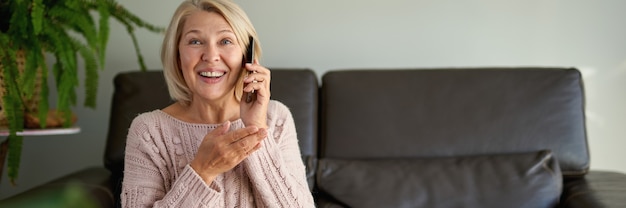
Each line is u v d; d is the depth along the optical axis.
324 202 1.55
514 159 1.58
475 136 1.65
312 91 1.74
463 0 2.04
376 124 1.68
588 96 2.03
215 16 1.17
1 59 1.56
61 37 1.69
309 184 1.59
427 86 1.71
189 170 1.09
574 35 2.02
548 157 1.56
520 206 1.48
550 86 1.69
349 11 2.06
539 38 2.03
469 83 1.71
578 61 2.02
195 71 1.16
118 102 1.73
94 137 2.12
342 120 1.70
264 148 1.14
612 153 2.03
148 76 1.75
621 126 2.02
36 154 2.13
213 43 1.15
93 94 1.79
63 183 1.46
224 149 1.06
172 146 1.20
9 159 1.57
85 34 1.73
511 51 2.04
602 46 2.01
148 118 1.23
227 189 1.16
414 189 1.53
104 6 1.72
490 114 1.67
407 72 1.75
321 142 1.72
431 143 1.65
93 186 1.47
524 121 1.66
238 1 2.07
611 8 2.00
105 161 1.67
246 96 1.15
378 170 1.58
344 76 1.75
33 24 1.55
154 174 1.18
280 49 2.07
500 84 1.70
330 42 2.07
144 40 2.09
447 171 1.57
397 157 1.65
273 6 2.06
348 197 1.53
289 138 1.25
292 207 1.14
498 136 1.65
